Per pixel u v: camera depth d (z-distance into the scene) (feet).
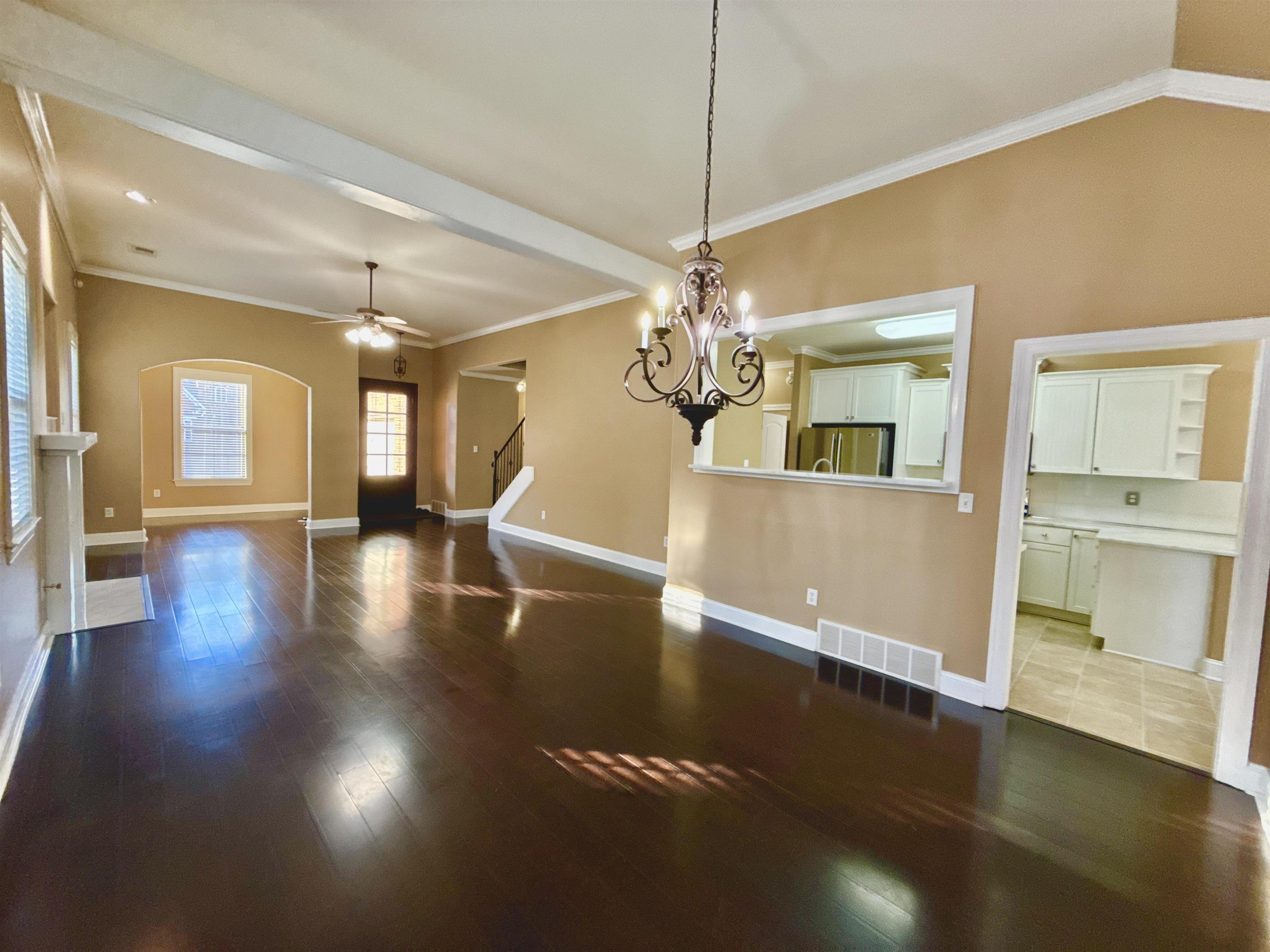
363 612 13.38
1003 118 8.79
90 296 18.81
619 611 14.23
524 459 24.66
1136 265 7.96
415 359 30.17
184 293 20.54
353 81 8.19
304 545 21.06
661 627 13.08
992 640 9.40
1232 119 7.23
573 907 5.10
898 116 8.76
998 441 9.27
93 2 6.72
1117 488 14.46
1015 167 9.02
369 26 7.06
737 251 13.11
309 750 7.46
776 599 12.53
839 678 10.43
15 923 4.67
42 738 7.54
